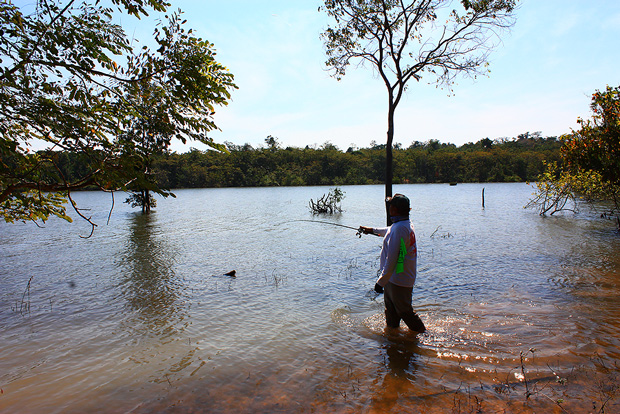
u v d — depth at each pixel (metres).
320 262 9.49
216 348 4.51
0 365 4.21
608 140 13.11
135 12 3.65
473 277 7.54
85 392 3.55
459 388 3.42
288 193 56.53
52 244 13.12
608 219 16.80
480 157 87.62
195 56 3.58
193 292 7.07
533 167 83.00
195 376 3.81
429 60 11.71
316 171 94.69
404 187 71.06
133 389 3.59
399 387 3.47
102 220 21.39
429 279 7.48
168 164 83.88
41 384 3.73
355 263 9.30
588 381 3.43
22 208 3.92
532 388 3.36
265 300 6.44
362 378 3.67
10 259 10.63
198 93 3.70
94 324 5.50
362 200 37.06
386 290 4.80
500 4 10.92
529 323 4.94
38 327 5.42
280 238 13.71
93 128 3.23
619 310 5.30
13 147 2.84
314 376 3.73
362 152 116.31
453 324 4.99
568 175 18.30
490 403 3.15
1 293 7.24
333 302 6.23
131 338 4.93
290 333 4.90
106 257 10.70
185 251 11.43
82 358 4.35
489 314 5.36
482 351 4.16
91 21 3.45
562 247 10.53
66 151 3.19
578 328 4.70
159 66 3.54
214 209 28.58
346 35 12.03
